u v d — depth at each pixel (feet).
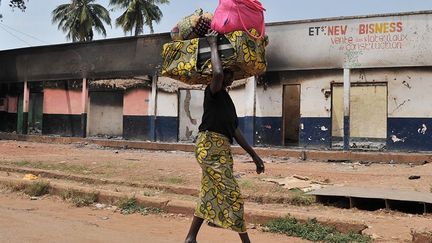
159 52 75.31
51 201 27.37
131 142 71.41
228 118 13.26
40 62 90.02
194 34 13.17
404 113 57.47
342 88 60.95
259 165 13.83
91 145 75.05
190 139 73.87
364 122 59.77
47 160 45.68
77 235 18.08
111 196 26.45
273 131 64.69
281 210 24.40
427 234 17.80
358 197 25.41
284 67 63.57
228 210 13.07
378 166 49.21
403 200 24.32
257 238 19.02
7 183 31.07
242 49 12.34
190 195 29.27
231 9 12.41
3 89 97.30
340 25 60.29
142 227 20.66
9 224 19.75
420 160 51.13
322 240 18.88
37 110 91.61
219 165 13.14
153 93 75.82
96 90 82.74
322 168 46.14
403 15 57.11
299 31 62.69
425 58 56.18
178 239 18.34
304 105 62.85
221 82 12.32
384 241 18.45
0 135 90.48
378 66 58.34
